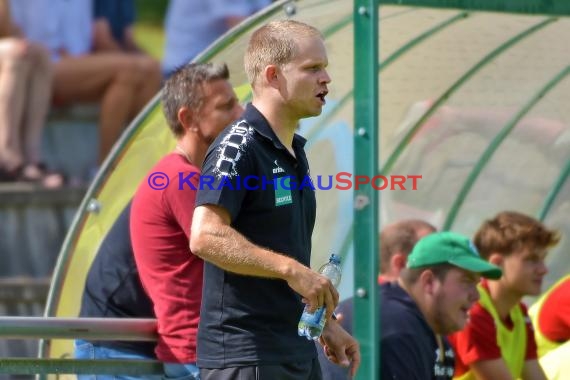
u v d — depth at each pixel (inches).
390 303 687.1
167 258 596.7
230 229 494.6
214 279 519.8
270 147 518.6
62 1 1192.8
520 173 912.9
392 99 813.2
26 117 1131.9
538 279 789.9
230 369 510.9
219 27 1210.0
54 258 1093.1
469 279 705.0
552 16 689.0
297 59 520.1
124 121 1186.6
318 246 798.5
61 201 1095.0
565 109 860.0
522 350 807.1
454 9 642.8
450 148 880.9
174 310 593.3
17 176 1119.0
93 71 1178.0
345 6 639.8
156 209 600.4
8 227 1097.4
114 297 668.7
